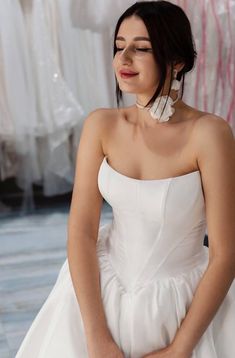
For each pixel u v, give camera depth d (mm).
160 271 1269
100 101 3656
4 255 3107
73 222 1349
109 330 1236
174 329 1233
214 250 1237
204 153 1230
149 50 1212
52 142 3715
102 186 1297
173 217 1235
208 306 1203
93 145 1337
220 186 1224
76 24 3076
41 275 2867
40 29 3533
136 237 1276
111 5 2996
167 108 1266
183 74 1273
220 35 2629
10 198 3896
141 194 1239
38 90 3635
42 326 1346
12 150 3748
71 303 1301
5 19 3484
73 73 3631
